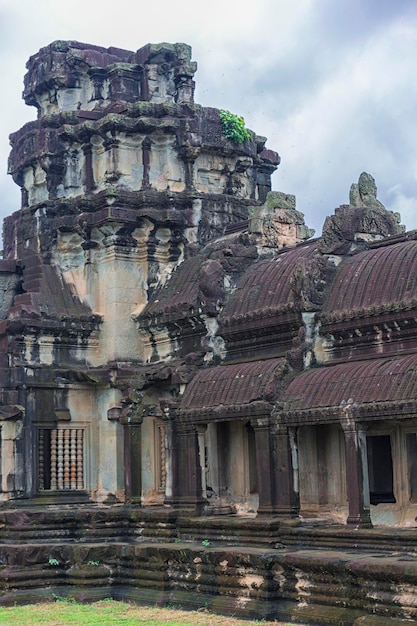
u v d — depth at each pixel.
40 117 31.81
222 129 29.92
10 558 22.39
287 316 23.00
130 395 25.84
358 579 17.34
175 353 27.14
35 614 19.88
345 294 22.42
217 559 19.92
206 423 23.58
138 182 28.97
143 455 26.66
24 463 26.81
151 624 18.38
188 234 28.92
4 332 27.28
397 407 19.02
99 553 22.23
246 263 25.83
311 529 20.55
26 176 31.25
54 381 27.47
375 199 24.55
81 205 28.69
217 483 24.67
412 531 19.02
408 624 16.06
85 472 27.86
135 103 28.77
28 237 30.08
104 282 28.59
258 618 18.75
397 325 21.05
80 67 30.80
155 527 24.11
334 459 22.59
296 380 21.88
